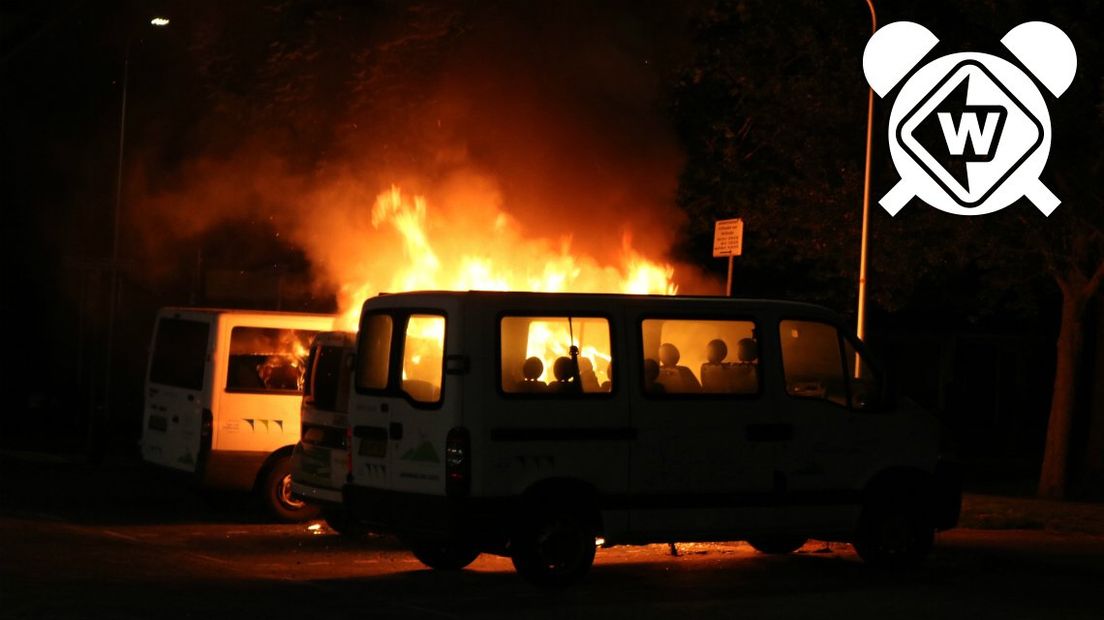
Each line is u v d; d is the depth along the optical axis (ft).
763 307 36.91
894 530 38.29
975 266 72.59
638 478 34.45
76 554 37.40
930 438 38.93
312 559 38.78
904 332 116.98
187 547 40.57
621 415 34.35
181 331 49.42
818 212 63.87
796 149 65.92
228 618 28.27
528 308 33.63
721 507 35.53
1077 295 65.00
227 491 48.65
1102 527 53.06
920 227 62.08
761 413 36.22
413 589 33.50
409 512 33.73
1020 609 32.19
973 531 50.98
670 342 35.78
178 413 48.39
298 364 48.29
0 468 66.49
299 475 43.55
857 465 37.63
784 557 41.09
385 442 34.76
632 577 36.24
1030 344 122.62
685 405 35.22
